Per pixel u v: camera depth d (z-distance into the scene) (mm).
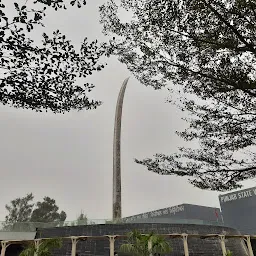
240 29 7242
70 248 25297
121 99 52688
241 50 7270
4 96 5016
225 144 8594
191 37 7844
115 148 46688
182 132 9305
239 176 8625
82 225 27453
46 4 4473
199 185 9102
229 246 28812
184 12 7691
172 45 8297
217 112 8367
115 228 26969
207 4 7262
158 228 27641
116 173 43781
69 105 5656
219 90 8039
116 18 8734
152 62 8758
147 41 8578
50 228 27703
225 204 68812
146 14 8195
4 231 26891
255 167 8352
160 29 8188
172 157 9469
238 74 7246
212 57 7984
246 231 62250
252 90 7266
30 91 5082
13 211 61062
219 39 7531
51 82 5121
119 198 41188
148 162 9703
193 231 28391
